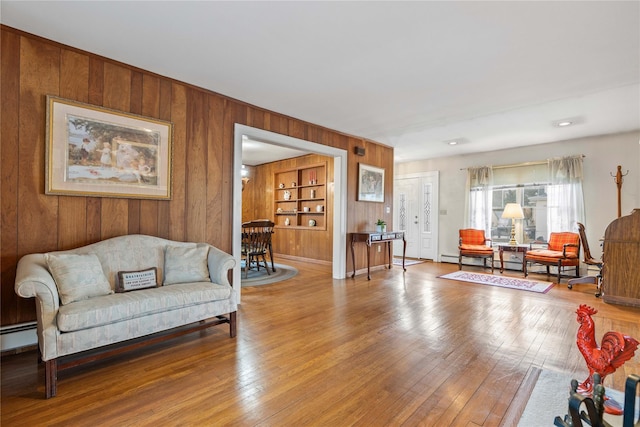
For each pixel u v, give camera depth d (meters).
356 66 2.92
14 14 2.18
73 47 2.62
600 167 5.28
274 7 2.09
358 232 5.49
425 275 5.57
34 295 1.90
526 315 3.37
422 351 2.50
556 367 2.24
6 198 2.37
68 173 2.60
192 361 2.33
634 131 4.99
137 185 2.97
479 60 2.78
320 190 7.04
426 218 7.55
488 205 6.48
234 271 3.71
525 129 4.94
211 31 2.38
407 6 2.07
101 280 2.35
